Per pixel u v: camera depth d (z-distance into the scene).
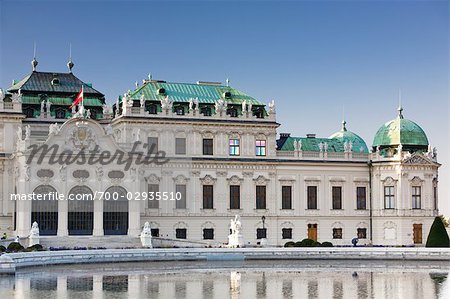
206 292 74.19
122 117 138.12
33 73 148.25
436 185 150.00
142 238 125.56
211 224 142.12
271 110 146.38
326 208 148.62
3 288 75.25
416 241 147.12
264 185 145.62
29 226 126.12
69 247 119.19
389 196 148.50
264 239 139.12
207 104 144.25
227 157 143.38
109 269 95.38
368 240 150.25
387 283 82.56
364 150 156.62
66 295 70.81
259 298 70.81
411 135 150.62
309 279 85.81
